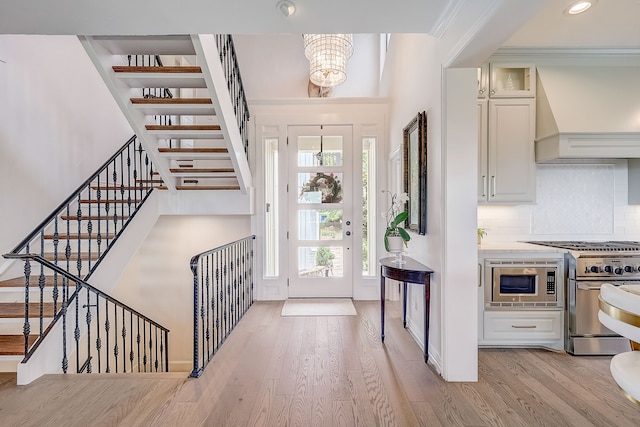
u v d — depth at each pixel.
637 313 0.89
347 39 3.67
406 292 3.42
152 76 2.82
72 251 3.53
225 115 3.12
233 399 2.10
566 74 3.00
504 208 3.43
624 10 2.44
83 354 3.37
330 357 2.72
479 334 2.88
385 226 4.44
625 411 1.98
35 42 3.33
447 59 2.27
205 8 1.95
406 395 2.15
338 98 4.42
